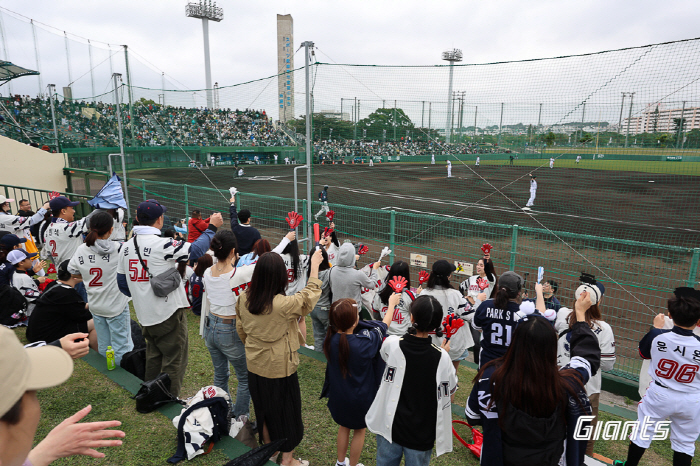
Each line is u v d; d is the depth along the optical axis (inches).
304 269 201.8
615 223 661.3
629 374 235.1
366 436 157.9
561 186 1011.9
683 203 822.5
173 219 534.9
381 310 196.1
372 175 1257.4
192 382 182.9
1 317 197.3
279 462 135.0
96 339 186.7
